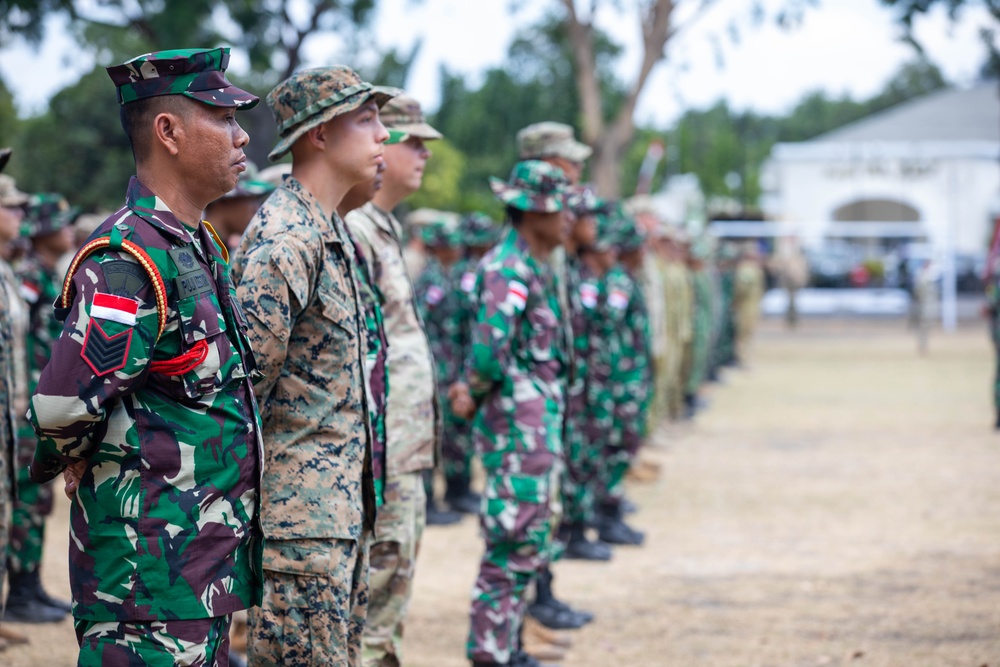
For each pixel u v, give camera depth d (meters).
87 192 21.45
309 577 3.21
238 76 19.70
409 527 4.16
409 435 4.18
